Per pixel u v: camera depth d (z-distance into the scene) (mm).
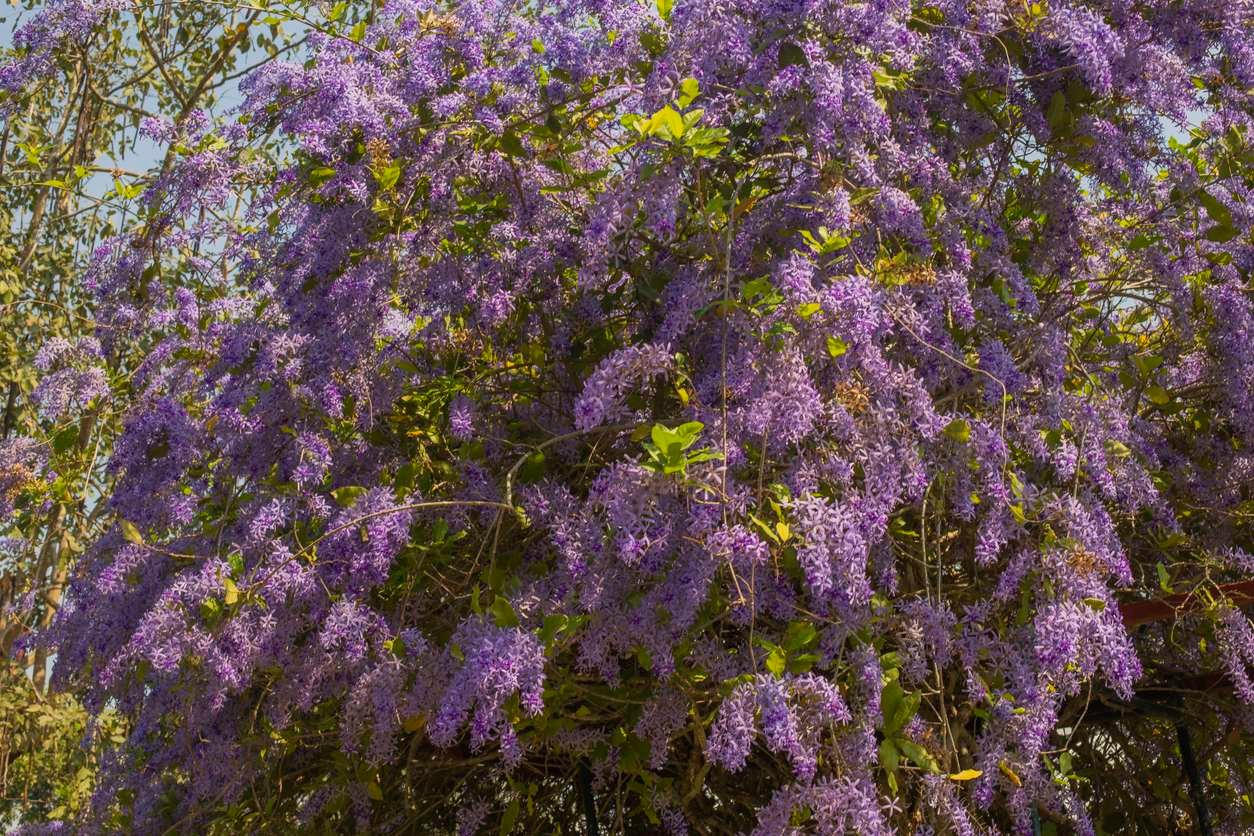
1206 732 2797
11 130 6320
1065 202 2438
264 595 2119
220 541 2338
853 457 1912
